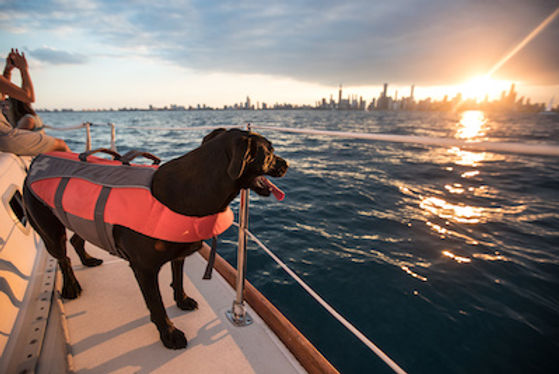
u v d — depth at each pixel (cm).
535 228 488
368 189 691
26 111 278
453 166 1031
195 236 134
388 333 262
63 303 181
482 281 339
